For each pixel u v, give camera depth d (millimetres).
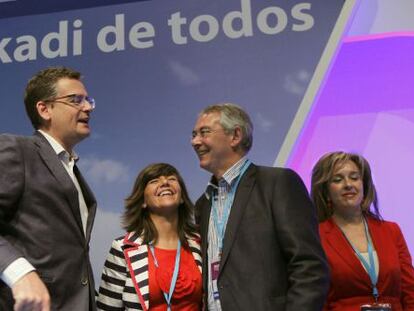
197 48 3979
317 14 3865
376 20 3809
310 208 2236
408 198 3518
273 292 2105
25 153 1870
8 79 4148
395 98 3668
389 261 2607
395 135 3613
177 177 2643
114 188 3852
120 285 2438
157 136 3885
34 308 1366
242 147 2459
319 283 2051
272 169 2365
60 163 1945
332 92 3744
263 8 3951
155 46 4039
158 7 4105
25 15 4258
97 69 4066
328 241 2678
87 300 1891
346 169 2746
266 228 2186
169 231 2574
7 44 4215
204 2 4047
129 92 3990
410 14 3781
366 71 3738
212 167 2467
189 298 2395
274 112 3762
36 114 2090
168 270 2422
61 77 2107
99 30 4141
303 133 3719
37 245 1797
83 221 2035
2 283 1740
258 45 3896
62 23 4199
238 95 3840
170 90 3945
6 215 1792
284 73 3812
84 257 1935
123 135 3926
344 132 3672
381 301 2533
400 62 3717
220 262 2195
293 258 2090
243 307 2086
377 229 2744
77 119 2082
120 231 3773
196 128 2496
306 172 3658
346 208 2734
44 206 1845
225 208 2377
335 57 3789
